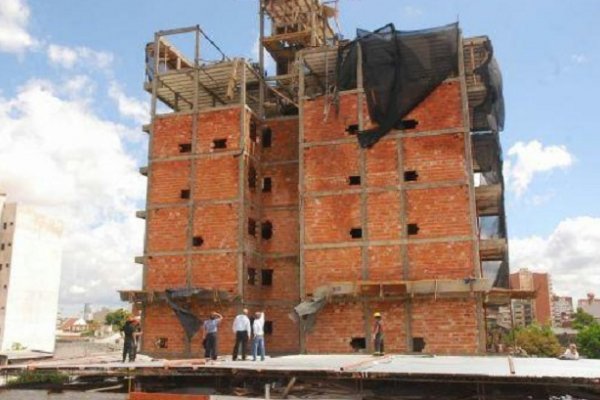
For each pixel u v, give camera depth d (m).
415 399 19.00
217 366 18.67
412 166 26.88
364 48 28.67
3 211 56.31
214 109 30.94
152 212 30.73
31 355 37.12
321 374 17.41
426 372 16.45
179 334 28.80
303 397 19.20
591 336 86.75
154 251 30.19
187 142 31.09
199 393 20.25
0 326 53.31
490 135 31.41
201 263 29.27
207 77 32.56
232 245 29.00
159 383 21.39
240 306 28.17
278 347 29.67
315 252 27.34
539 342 77.44
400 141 27.28
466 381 16.14
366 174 27.44
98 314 154.62
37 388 22.25
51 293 59.66
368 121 27.98
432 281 24.50
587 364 19.83
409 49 27.91
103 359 24.41
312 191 28.06
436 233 25.86
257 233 31.11
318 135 28.62
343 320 26.08
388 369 17.28
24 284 56.16
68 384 22.41
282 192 31.69
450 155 26.45
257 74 33.06
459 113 26.75
